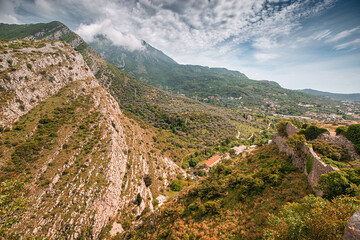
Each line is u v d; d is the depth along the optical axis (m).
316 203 12.48
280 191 23.55
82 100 73.19
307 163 23.20
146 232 35.97
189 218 30.70
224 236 22.52
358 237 7.98
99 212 42.84
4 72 57.59
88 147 53.66
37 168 43.53
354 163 20.05
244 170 36.66
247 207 25.44
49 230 35.56
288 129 35.34
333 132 28.83
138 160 70.62
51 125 55.94
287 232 11.89
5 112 51.47
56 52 83.88
